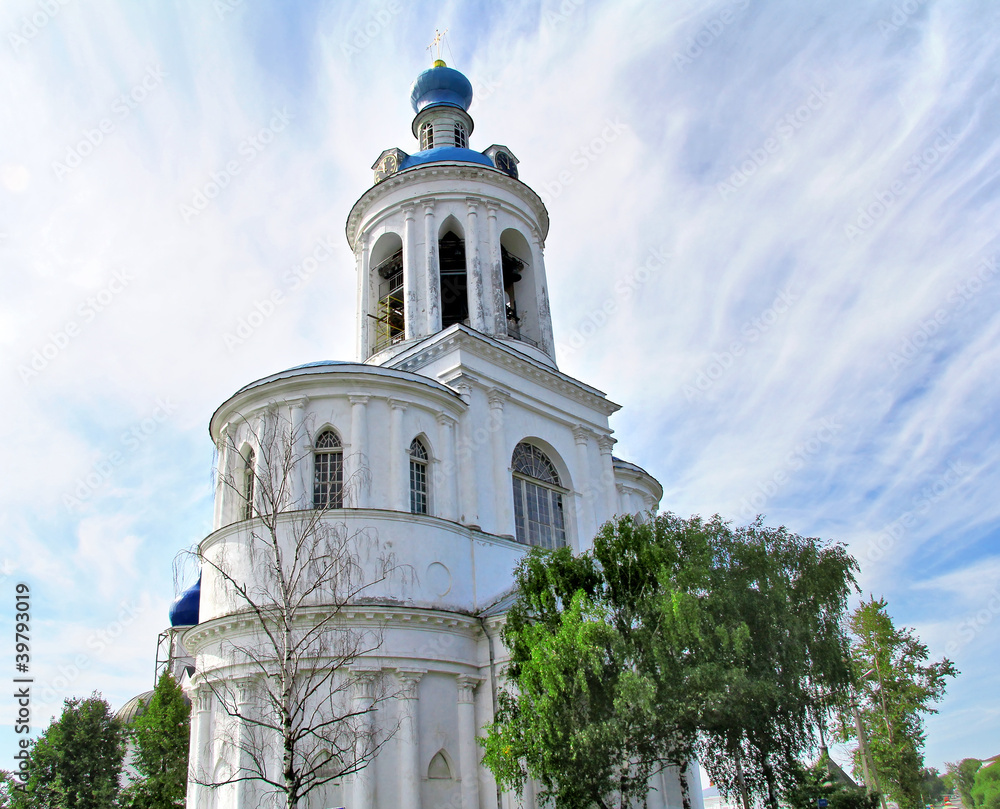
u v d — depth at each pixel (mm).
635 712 15703
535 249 36000
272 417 24266
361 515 22875
